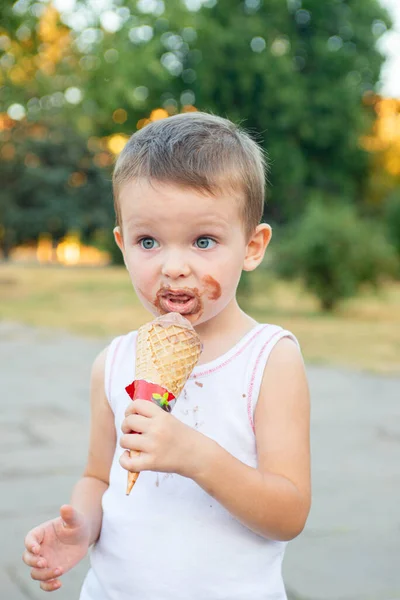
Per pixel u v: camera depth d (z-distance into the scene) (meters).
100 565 1.60
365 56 25.80
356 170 27.34
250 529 1.49
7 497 3.91
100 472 1.77
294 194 25.92
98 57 12.41
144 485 1.57
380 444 5.07
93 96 13.37
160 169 1.47
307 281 15.38
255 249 1.66
